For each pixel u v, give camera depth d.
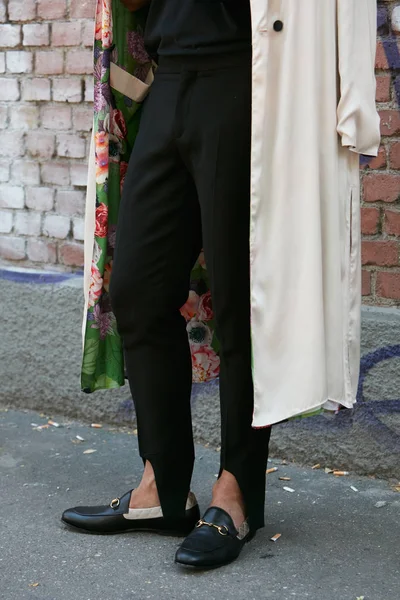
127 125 2.76
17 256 4.07
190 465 2.71
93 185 2.73
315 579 2.49
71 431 3.78
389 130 3.15
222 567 2.56
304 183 2.35
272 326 2.40
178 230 2.56
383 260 3.22
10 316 4.02
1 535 2.81
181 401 2.66
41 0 3.87
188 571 2.55
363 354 3.19
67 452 3.54
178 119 2.45
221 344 2.55
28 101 3.97
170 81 2.48
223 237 2.46
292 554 2.64
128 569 2.57
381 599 2.38
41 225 4.00
